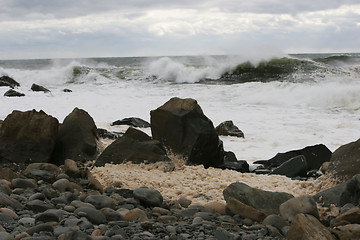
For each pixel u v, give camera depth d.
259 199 4.92
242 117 15.66
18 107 17.30
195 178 7.15
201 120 8.51
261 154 10.88
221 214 4.95
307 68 28.27
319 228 3.90
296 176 8.02
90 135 8.62
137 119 14.14
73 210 4.41
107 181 6.70
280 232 4.25
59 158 8.27
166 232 3.98
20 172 6.90
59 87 26.78
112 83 27.98
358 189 5.05
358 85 21.08
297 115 15.94
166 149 8.41
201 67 29.11
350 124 14.18
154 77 29.05
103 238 3.51
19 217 4.12
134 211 4.52
